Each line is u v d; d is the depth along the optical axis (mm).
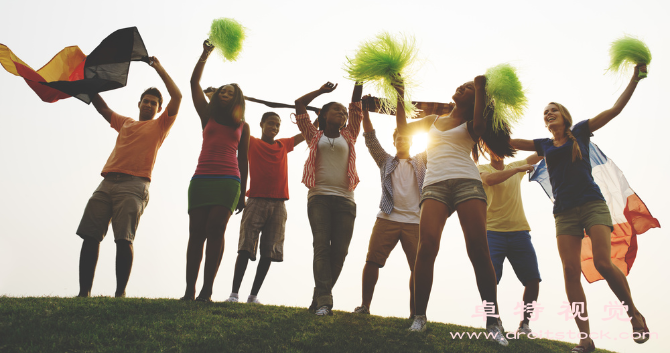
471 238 3316
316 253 4078
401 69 3754
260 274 5293
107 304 3391
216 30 4418
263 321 3373
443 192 3469
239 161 4387
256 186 5422
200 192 3947
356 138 4629
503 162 5297
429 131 3816
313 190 4297
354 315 4137
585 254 4957
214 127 4180
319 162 4371
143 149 4641
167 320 3092
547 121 4621
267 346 2785
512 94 3504
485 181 4969
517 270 4863
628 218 5000
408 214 4945
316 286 4004
